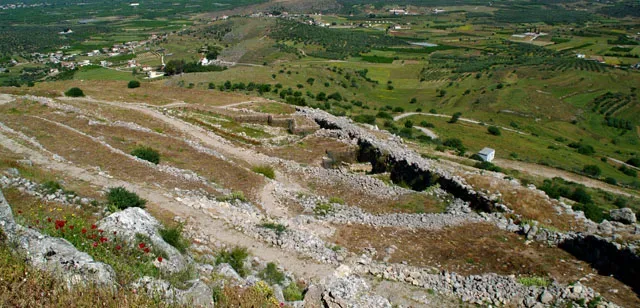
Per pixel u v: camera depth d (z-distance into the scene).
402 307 18.41
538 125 130.62
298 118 56.31
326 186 35.47
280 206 29.72
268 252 21.52
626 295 18.95
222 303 12.24
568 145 110.31
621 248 20.62
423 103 147.75
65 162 29.58
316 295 16.55
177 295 11.28
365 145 44.12
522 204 28.92
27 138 34.78
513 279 20.30
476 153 71.50
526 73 179.88
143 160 32.22
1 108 47.25
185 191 28.02
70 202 21.31
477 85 167.50
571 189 57.53
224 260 18.91
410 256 22.86
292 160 42.22
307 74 148.62
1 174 23.28
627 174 83.62
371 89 159.25
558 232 24.17
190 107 60.44
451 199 32.19
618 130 130.75
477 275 20.81
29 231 11.95
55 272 10.26
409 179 36.97
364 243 24.06
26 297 9.34
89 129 41.06
